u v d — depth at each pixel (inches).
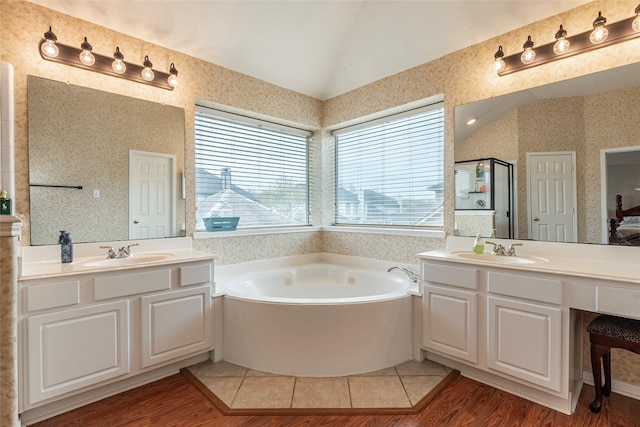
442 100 112.3
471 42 99.1
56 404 67.7
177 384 79.8
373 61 119.0
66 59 82.6
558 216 84.0
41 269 70.2
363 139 139.6
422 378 81.7
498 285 74.6
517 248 90.3
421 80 111.9
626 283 59.2
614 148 76.6
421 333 90.0
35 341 63.3
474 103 99.1
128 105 94.5
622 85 75.6
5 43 76.2
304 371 82.9
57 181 82.7
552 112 85.1
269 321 84.9
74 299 67.3
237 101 117.7
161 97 100.7
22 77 78.2
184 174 105.3
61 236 77.9
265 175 134.4
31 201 79.1
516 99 90.9
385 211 131.8
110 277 71.7
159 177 100.0
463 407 70.5
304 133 147.7
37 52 80.1
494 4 88.4
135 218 95.1
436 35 101.3
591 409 68.5
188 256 88.5
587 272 64.8
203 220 115.0
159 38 97.7
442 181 114.1
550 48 83.0
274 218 137.3
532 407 70.2
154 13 90.6
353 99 133.9
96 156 88.8
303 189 148.2
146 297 77.3
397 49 111.0
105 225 89.7
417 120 121.4
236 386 78.3
